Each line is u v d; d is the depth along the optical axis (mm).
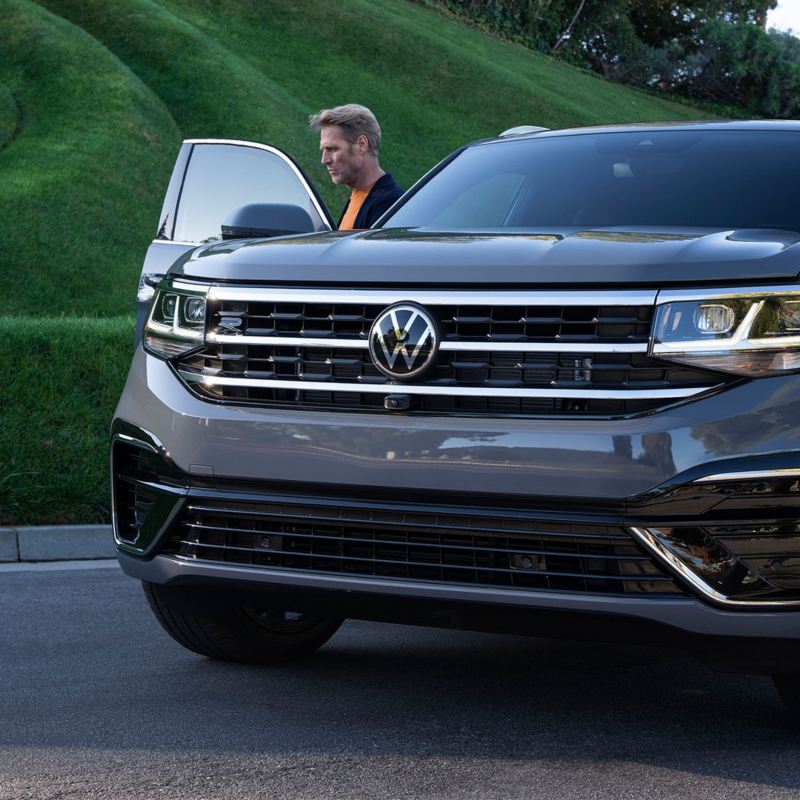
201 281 4438
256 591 4250
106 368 10062
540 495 3775
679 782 3840
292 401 4160
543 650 5578
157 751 4133
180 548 4363
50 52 34844
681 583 3703
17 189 26953
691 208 5035
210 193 6582
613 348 3781
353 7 52000
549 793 3740
